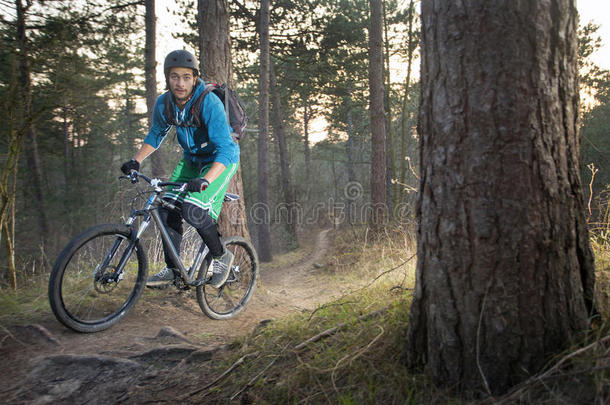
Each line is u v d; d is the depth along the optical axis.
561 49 1.43
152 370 2.18
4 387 2.01
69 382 2.07
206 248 3.24
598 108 11.83
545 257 1.39
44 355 2.34
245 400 1.74
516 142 1.38
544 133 1.39
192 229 4.02
